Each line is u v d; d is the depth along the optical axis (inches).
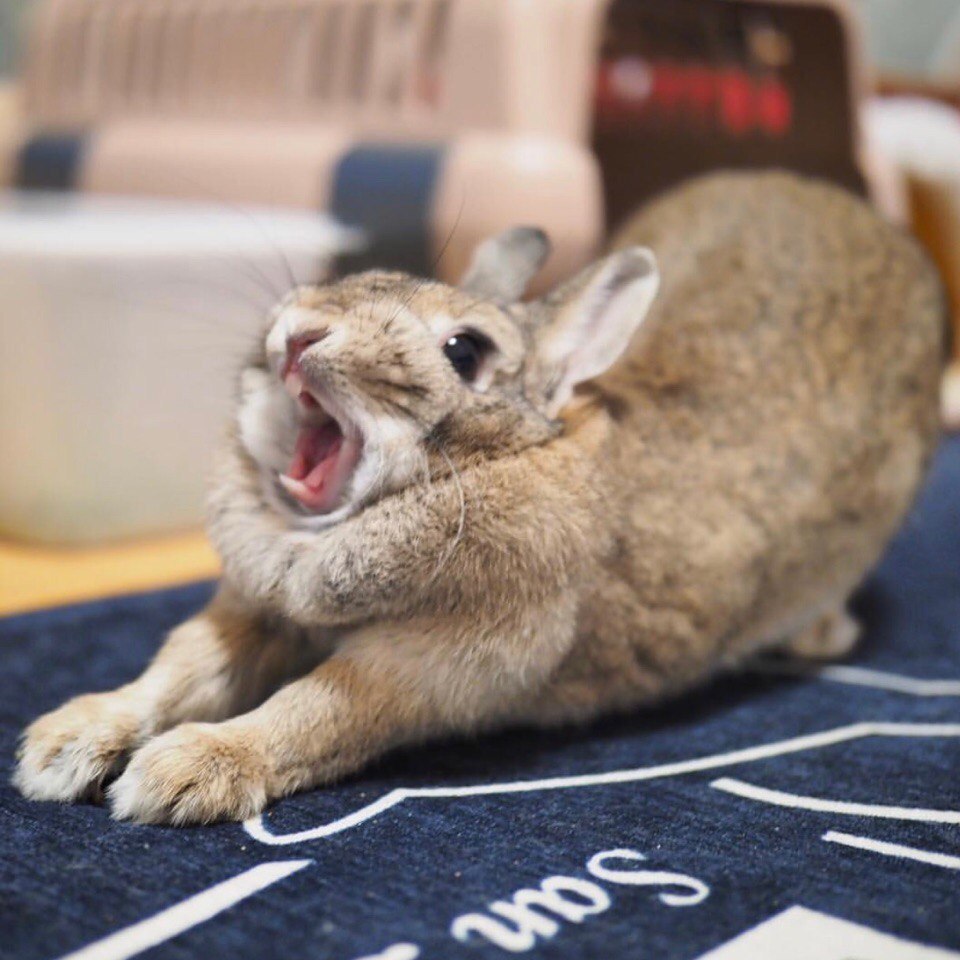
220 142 26.0
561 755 13.8
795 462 15.7
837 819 12.0
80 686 15.0
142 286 21.5
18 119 32.1
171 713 12.7
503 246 15.9
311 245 22.6
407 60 24.8
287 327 12.4
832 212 18.7
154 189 26.8
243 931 9.4
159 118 29.2
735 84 29.5
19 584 20.1
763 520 15.3
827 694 16.2
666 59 28.8
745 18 29.1
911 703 15.8
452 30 23.9
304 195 24.5
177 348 22.0
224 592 13.6
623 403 14.6
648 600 14.3
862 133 29.3
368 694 12.3
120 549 22.3
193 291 21.9
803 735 14.6
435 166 22.8
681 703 15.8
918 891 10.4
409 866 10.6
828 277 17.3
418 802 12.1
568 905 10.0
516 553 12.3
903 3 41.4
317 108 26.4
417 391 12.3
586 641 13.9
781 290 16.9
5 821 11.3
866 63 29.5
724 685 16.6
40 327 21.0
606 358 13.8
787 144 29.5
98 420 21.6
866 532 17.1
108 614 17.8
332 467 12.6
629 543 14.0
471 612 12.3
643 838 11.4
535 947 9.3
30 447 21.6
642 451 14.4
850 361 16.7
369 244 23.2
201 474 23.0
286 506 12.9
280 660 13.4
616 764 13.5
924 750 14.1
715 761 13.7
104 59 30.3
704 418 15.2
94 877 10.2
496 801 12.2
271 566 12.6
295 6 26.7
